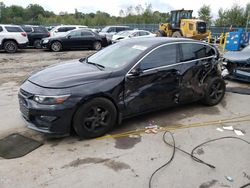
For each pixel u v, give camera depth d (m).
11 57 14.16
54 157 3.85
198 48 5.62
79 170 3.56
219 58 6.04
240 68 7.86
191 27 22.31
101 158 3.84
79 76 4.30
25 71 10.05
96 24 60.25
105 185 3.28
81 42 17.98
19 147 4.11
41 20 67.25
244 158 3.91
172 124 5.02
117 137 4.46
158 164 3.72
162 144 4.26
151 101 4.92
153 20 57.34
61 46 17.39
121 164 3.71
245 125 5.06
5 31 15.79
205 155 3.97
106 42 19.34
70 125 4.14
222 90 6.12
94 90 4.19
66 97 3.99
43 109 3.96
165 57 5.04
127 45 5.30
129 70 4.57
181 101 5.44
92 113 4.30
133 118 5.23
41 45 17.86
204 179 3.42
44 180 3.35
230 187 3.28
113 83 4.38
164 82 5.00
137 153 3.98
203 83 5.74
